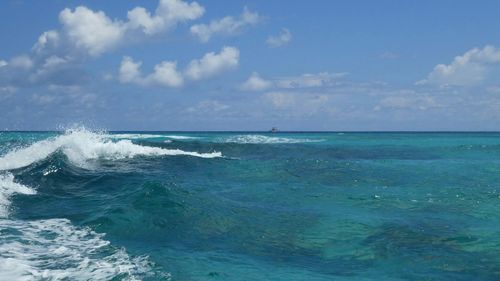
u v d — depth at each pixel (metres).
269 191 15.30
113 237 9.23
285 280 7.15
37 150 21.39
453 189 16.16
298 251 8.87
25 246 8.39
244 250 8.81
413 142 49.47
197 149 31.44
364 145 42.22
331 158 28.06
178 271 7.35
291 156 28.66
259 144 38.06
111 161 21.95
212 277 7.12
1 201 12.43
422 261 8.31
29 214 11.14
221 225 10.55
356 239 9.71
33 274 6.89
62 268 7.23
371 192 15.39
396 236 9.94
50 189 14.46
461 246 9.24
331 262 8.23
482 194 15.09
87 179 16.33
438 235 10.02
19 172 16.80
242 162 23.27
